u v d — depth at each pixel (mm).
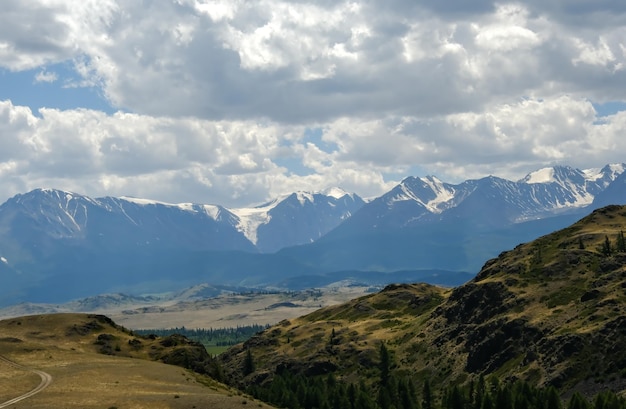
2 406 124438
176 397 133875
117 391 138500
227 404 131250
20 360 172625
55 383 145125
